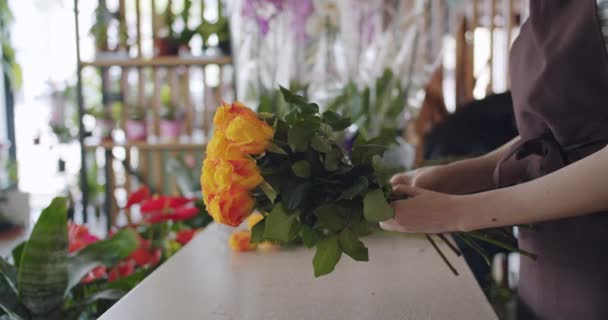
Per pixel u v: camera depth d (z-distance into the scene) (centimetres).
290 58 209
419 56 210
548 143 88
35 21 353
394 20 209
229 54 290
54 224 90
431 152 216
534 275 96
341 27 208
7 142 333
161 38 291
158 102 302
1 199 215
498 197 76
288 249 117
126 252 105
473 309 82
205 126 302
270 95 198
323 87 209
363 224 78
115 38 300
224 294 89
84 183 298
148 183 302
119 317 79
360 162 79
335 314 80
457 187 105
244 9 208
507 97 205
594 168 71
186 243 130
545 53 87
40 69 358
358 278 97
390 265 104
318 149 74
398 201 80
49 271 91
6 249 188
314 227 78
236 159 71
